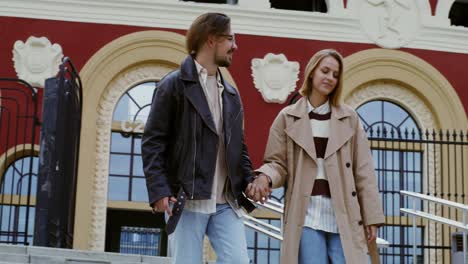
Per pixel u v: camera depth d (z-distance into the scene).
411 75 14.20
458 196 13.69
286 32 13.98
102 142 13.25
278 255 13.08
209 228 4.59
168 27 13.76
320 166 4.78
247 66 13.77
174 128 4.58
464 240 8.10
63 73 8.94
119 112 13.50
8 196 12.84
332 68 4.84
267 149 4.91
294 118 4.88
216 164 4.55
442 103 14.18
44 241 8.50
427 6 14.50
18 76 13.22
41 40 13.39
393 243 12.27
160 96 4.57
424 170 13.91
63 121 8.87
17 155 13.02
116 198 13.17
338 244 4.70
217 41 4.70
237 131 4.64
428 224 13.60
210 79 4.71
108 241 17.73
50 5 13.56
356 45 14.16
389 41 14.24
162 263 7.99
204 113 4.52
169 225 4.38
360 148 4.86
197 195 4.42
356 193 4.75
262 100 13.67
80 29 13.55
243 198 4.67
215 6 13.89
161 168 4.48
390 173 13.81
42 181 8.67
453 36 14.47
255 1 14.02
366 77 14.06
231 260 4.49
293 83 13.77
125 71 13.62
